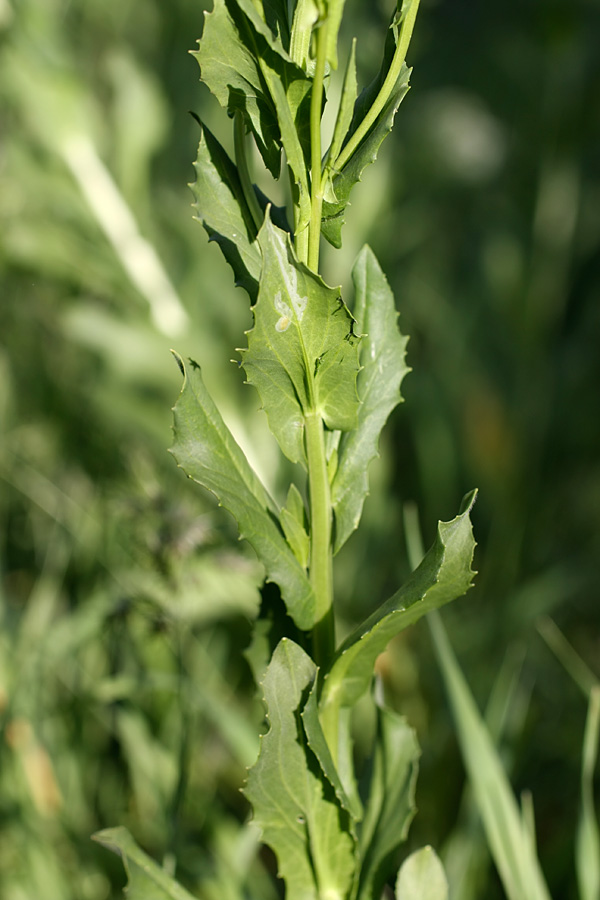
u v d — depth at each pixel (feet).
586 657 3.15
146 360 3.00
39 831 2.12
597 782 2.54
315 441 1.52
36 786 2.35
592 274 4.60
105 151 3.40
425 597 1.50
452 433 3.77
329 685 1.55
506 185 5.09
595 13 4.16
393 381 1.58
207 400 1.52
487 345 4.26
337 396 1.50
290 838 1.55
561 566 3.29
